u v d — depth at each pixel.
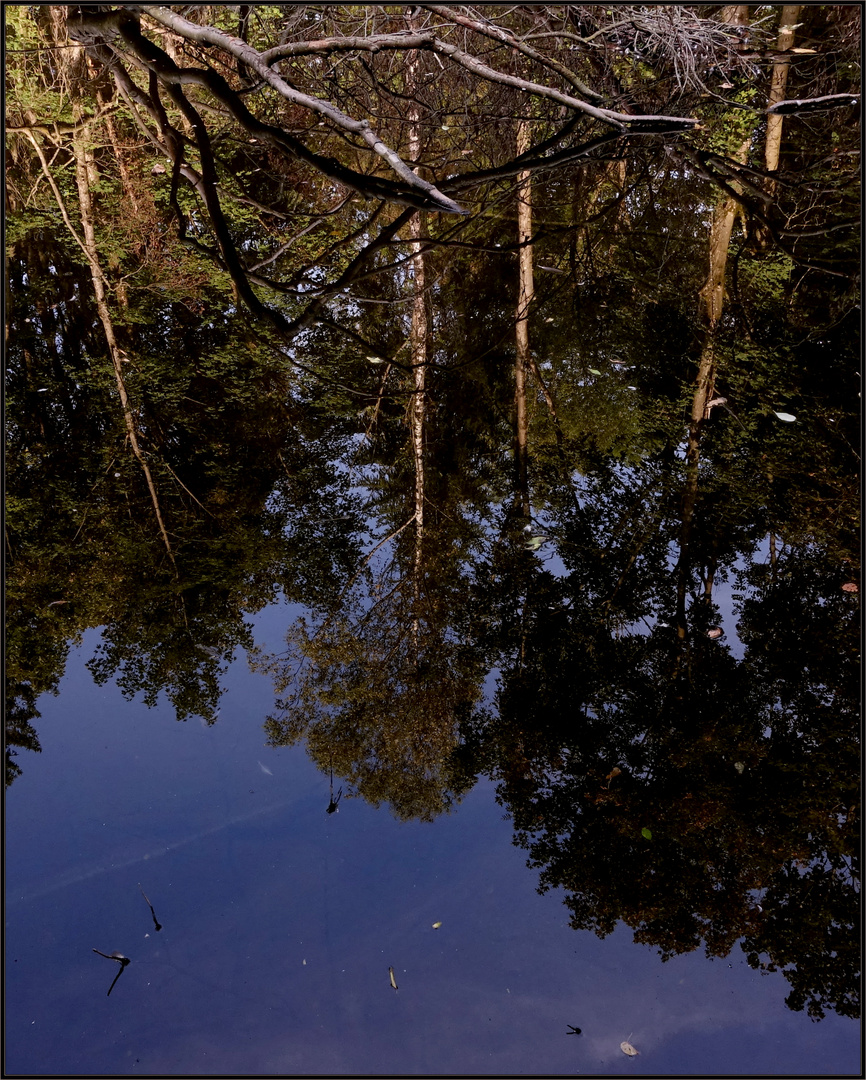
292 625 4.89
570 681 4.58
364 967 3.02
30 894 3.20
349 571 5.43
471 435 7.09
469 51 7.79
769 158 9.91
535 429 7.18
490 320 8.91
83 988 2.91
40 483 6.05
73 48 9.72
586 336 8.64
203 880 3.30
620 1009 2.91
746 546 5.53
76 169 9.98
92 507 5.84
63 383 7.42
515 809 3.74
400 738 4.14
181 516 5.81
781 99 9.51
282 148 5.41
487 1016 2.87
